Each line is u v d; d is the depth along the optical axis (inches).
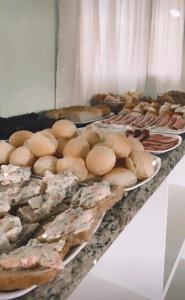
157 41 102.3
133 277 34.7
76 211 19.3
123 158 27.7
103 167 25.2
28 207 20.6
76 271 15.9
